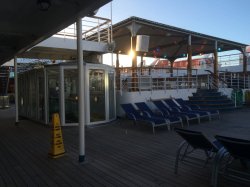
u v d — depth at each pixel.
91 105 9.35
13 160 5.36
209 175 4.27
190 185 3.89
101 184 4.00
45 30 6.42
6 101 18.39
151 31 14.42
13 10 5.11
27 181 4.20
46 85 9.72
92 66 9.30
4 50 9.34
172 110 10.20
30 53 12.20
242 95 15.27
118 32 14.14
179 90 13.84
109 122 9.98
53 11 5.10
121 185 3.94
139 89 11.91
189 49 15.40
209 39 16.61
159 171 4.51
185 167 4.67
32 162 5.19
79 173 4.51
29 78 11.52
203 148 4.31
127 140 7.03
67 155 5.61
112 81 10.46
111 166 4.84
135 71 12.22
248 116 11.29
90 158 5.37
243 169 4.50
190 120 10.24
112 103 10.48
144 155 5.52
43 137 7.64
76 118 9.34
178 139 7.04
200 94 14.41
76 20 5.19
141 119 8.73
